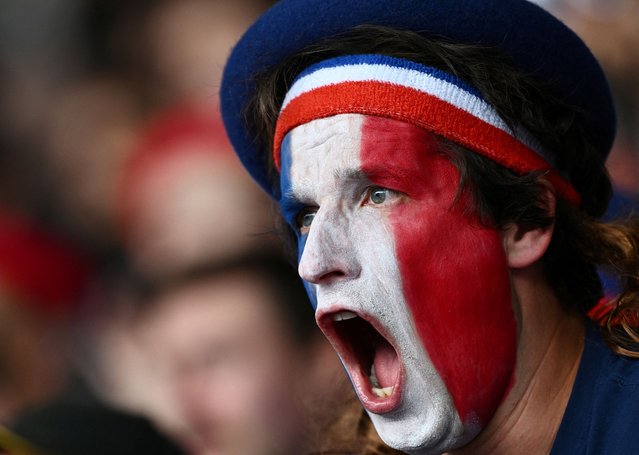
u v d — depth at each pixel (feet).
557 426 20.27
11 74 51.37
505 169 20.01
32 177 46.24
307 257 19.72
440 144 19.76
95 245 41.14
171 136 37.58
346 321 20.44
